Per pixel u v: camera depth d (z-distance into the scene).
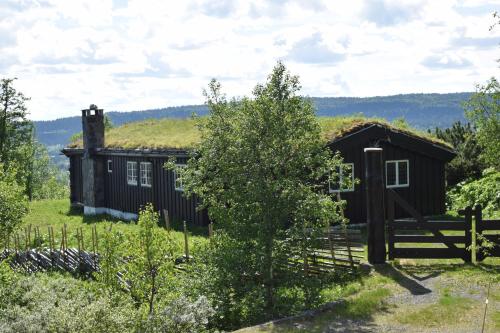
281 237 12.91
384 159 23.22
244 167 12.82
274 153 12.81
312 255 14.84
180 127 29.75
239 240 12.85
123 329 9.73
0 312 10.93
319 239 12.99
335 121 23.53
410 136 23.38
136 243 12.91
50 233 23.17
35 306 12.26
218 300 12.45
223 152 12.99
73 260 19.36
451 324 10.62
